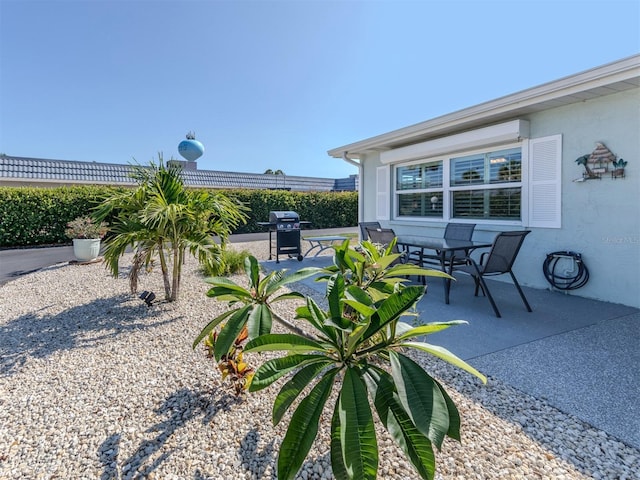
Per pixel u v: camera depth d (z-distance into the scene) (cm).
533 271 492
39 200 989
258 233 1380
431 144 609
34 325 350
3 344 304
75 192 1041
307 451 115
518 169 514
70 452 171
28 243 991
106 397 220
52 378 244
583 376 240
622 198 398
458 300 427
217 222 433
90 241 701
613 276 410
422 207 698
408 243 474
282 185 2052
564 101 429
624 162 393
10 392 227
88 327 342
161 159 400
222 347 153
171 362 265
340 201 1603
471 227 533
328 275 218
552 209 464
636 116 382
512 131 478
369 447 110
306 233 1315
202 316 371
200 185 1706
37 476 156
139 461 165
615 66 348
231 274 574
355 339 137
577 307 395
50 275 585
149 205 363
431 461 111
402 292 133
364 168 850
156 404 211
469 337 309
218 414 200
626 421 191
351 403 119
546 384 231
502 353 278
